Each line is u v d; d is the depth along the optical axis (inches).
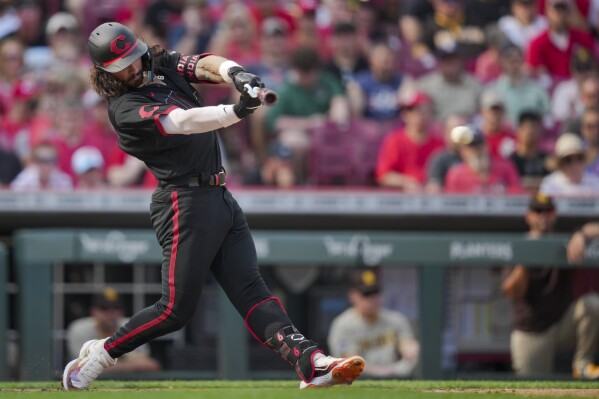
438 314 1133.7
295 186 1378.0
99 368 663.8
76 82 1514.5
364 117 1539.1
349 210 1277.1
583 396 613.6
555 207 1195.3
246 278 641.6
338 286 1222.9
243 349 1104.2
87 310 1172.5
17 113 1459.2
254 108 583.2
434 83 1557.6
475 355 1212.5
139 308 1198.9
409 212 1283.2
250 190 1264.8
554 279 1142.3
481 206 1291.8
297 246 1131.9
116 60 605.6
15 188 1261.1
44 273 1101.1
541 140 1514.5
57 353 1152.2
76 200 1251.8
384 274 1217.4
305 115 1485.0
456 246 1138.7
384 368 1162.6
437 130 1478.8
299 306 1214.9
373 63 1569.9
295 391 591.8
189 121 585.3
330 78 1533.0
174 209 621.0
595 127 1460.4
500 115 1459.2
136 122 598.2
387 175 1408.7
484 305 1216.2
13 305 1162.6
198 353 1204.5
